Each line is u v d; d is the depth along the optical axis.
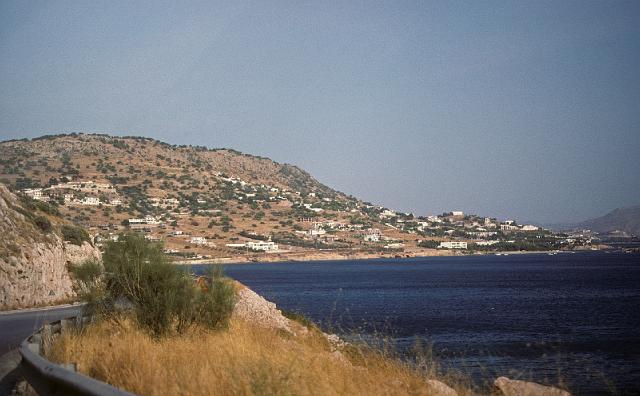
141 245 17.61
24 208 49.88
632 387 21.78
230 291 17.09
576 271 184.50
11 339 19.58
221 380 8.02
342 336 18.98
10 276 37.91
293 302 82.25
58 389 6.86
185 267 17.55
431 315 63.97
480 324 54.56
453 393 11.02
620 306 74.12
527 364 27.59
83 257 51.00
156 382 8.07
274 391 7.38
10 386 10.40
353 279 163.88
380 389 9.24
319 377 8.68
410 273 194.88
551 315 63.88
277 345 14.21
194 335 15.20
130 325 15.84
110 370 9.45
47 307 38.97
